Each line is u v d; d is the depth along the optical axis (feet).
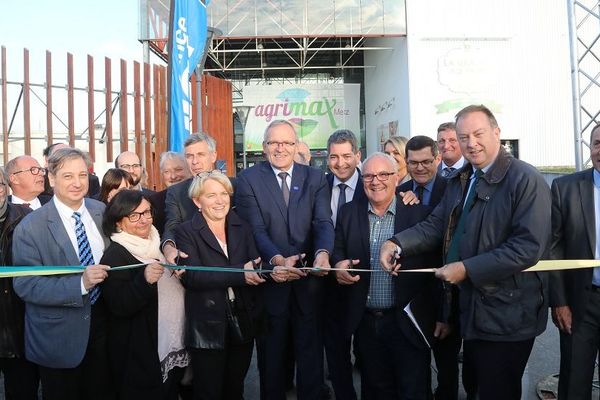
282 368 10.76
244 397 12.84
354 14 64.75
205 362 9.45
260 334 9.93
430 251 9.62
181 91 20.36
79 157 9.16
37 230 8.90
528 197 7.72
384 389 10.20
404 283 9.64
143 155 34.96
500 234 8.00
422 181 12.49
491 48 65.36
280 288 10.63
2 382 13.71
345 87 82.89
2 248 9.76
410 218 9.98
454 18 64.80
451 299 9.23
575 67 21.07
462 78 65.00
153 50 61.00
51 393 9.04
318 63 88.94
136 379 9.03
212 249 9.57
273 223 10.85
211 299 9.39
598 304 9.58
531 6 65.26
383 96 77.36
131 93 34.14
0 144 31.12
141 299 8.68
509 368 8.16
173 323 9.73
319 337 10.91
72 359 8.71
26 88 26.66
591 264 8.48
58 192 9.05
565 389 9.97
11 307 9.51
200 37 20.85
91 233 9.47
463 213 8.59
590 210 9.55
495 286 8.00
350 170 12.16
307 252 10.96
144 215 9.24
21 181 12.75
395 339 9.84
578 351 9.76
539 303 8.21
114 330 9.14
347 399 11.01
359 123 84.17
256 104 82.48
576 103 21.21
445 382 11.45
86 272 8.29
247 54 81.30
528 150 65.82
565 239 9.91
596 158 9.48
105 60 31.76
